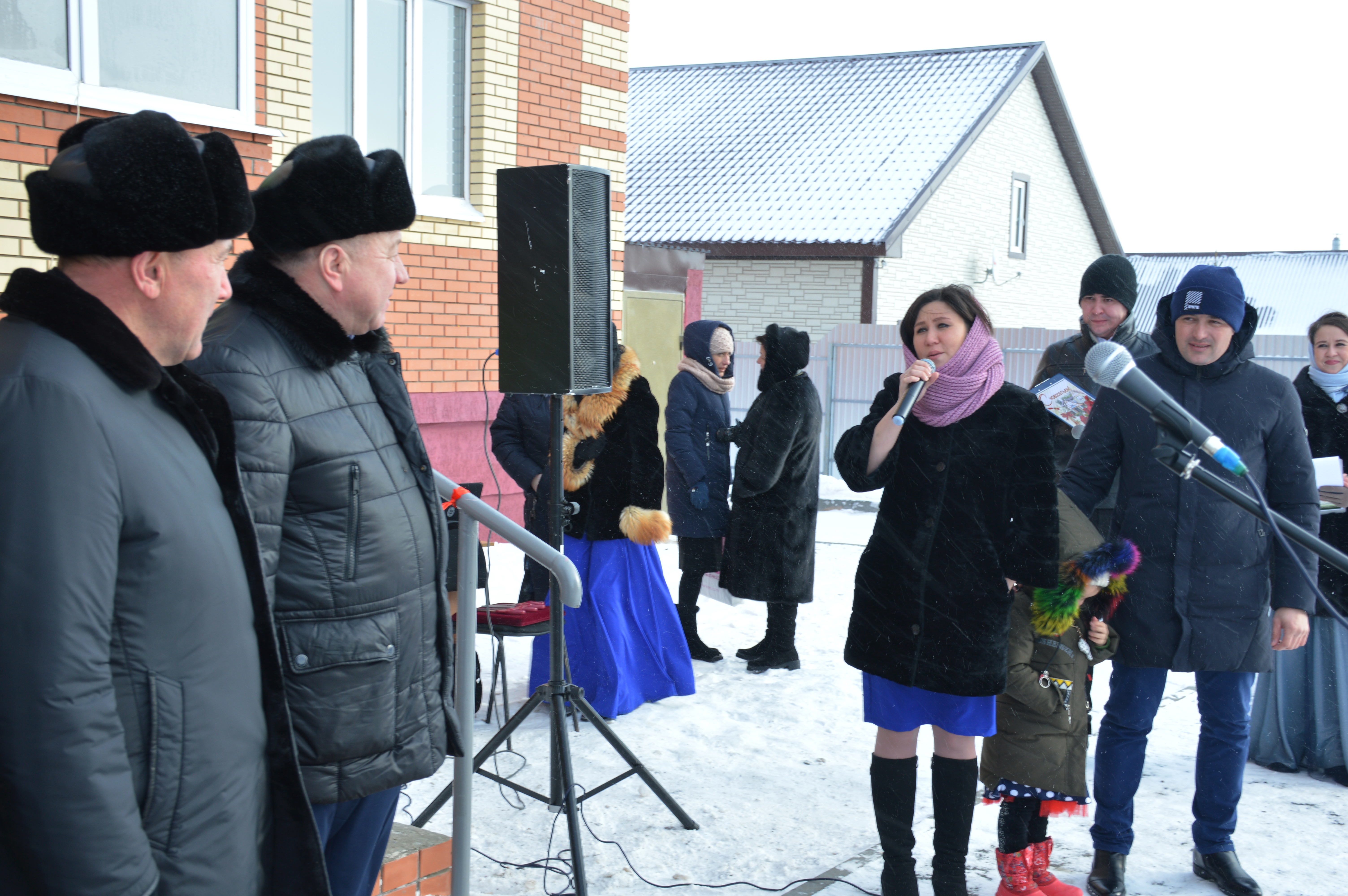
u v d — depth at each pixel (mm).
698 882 3289
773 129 20422
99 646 1316
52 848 1272
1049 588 2881
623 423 4824
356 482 1898
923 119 19406
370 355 2082
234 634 1522
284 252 1914
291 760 1655
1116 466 3520
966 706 2951
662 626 5086
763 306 17969
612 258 9289
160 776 1423
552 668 3426
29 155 5254
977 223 20016
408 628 1988
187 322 1528
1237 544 3279
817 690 5359
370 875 2143
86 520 1313
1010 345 14797
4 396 1316
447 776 4102
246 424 1769
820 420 5531
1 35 5125
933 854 3557
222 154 1521
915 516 3010
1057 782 3090
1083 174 22844
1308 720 4422
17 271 1400
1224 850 3385
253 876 1580
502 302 3482
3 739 1263
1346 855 3615
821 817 3820
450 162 8297
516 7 8359
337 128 7562
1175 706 5344
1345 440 4461
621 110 9320
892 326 15742
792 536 5551
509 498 8711
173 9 5785
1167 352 3430
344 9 7496
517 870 3320
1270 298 29234
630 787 4035
